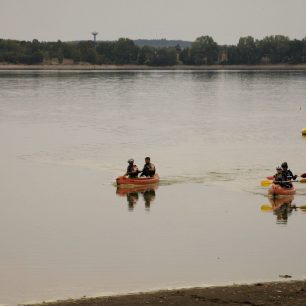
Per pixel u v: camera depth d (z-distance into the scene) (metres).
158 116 87.00
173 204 38.47
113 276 26.12
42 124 76.81
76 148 58.28
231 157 54.06
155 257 28.53
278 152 57.03
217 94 133.00
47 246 30.06
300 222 34.59
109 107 100.38
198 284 25.08
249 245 30.39
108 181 44.75
